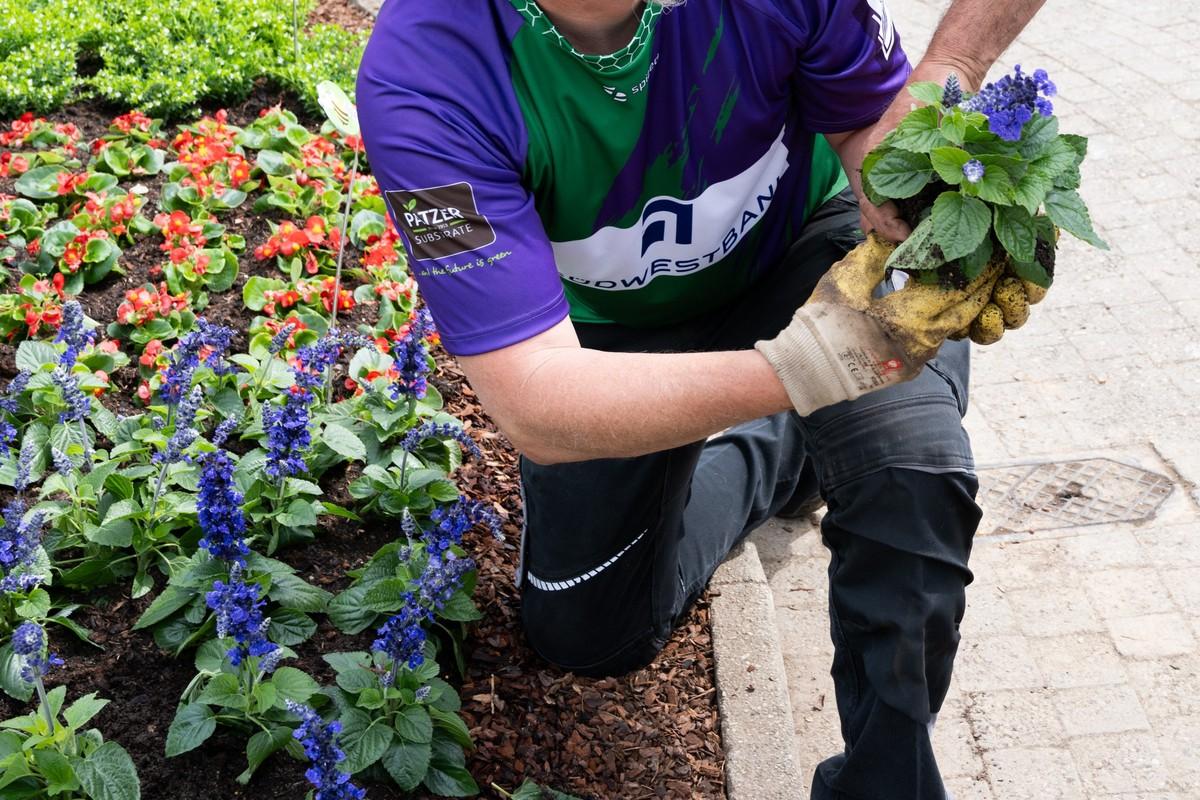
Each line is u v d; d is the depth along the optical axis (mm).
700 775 2545
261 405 3029
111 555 2590
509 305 1771
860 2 2014
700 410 1690
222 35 4695
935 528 2016
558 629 2602
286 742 2250
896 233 1722
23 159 3914
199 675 2332
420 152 1736
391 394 3045
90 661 2422
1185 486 3488
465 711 2555
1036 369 3967
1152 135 5070
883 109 2123
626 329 2467
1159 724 2828
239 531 2400
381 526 2844
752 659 2773
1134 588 3184
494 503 3035
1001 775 2732
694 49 1917
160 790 2223
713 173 2074
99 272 3529
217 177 4035
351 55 4832
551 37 1791
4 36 4457
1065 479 3545
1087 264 4406
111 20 4832
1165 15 6023
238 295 3586
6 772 2094
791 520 3438
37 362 2953
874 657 2051
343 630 2531
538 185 1948
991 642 3057
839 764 2230
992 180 1595
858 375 1644
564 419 1733
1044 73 1661
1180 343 4020
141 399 3111
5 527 2291
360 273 3686
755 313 2406
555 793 2383
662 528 2484
